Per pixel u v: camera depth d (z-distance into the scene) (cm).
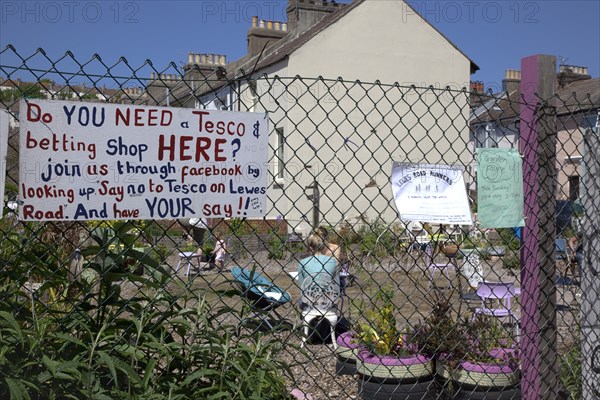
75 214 255
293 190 1223
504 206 351
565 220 403
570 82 2686
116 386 246
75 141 255
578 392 395
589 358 381
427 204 335
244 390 268
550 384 364
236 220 329
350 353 474
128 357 267
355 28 1955
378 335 424
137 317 268
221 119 278
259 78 295
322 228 468
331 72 1925
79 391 245
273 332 300
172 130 270
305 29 2289
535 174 362
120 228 271
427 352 418
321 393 446
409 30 1997
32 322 254
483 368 391
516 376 393
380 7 1972
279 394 292
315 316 470
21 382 221
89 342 261
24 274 263
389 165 1719
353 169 1662
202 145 275
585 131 382
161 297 274
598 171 382
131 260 291
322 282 462
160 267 276
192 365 275
